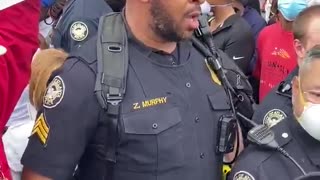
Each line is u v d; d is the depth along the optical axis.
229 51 3.69
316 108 1.96
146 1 1.81
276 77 3.45
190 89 1.90
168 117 1.81
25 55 1.81
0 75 1.73
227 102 1.98
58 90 1.81
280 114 2.42
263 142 1.99
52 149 1.81
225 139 1.93
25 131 2.32
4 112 1.81
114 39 1.85
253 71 3.76
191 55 1.96
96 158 1.83
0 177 1.88
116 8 3.49
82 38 3.29
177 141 1.82
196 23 1.84
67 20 3.39
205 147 1.89
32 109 2.37
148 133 1.79
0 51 1.72
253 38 3.79
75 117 1.79
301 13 2.69
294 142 2.00
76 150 1.81
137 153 1.79
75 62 1.83
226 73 2.07
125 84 1.80
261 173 1.96
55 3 3.83
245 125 2.13
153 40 1.86
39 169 1.82
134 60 1.85
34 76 2.09
